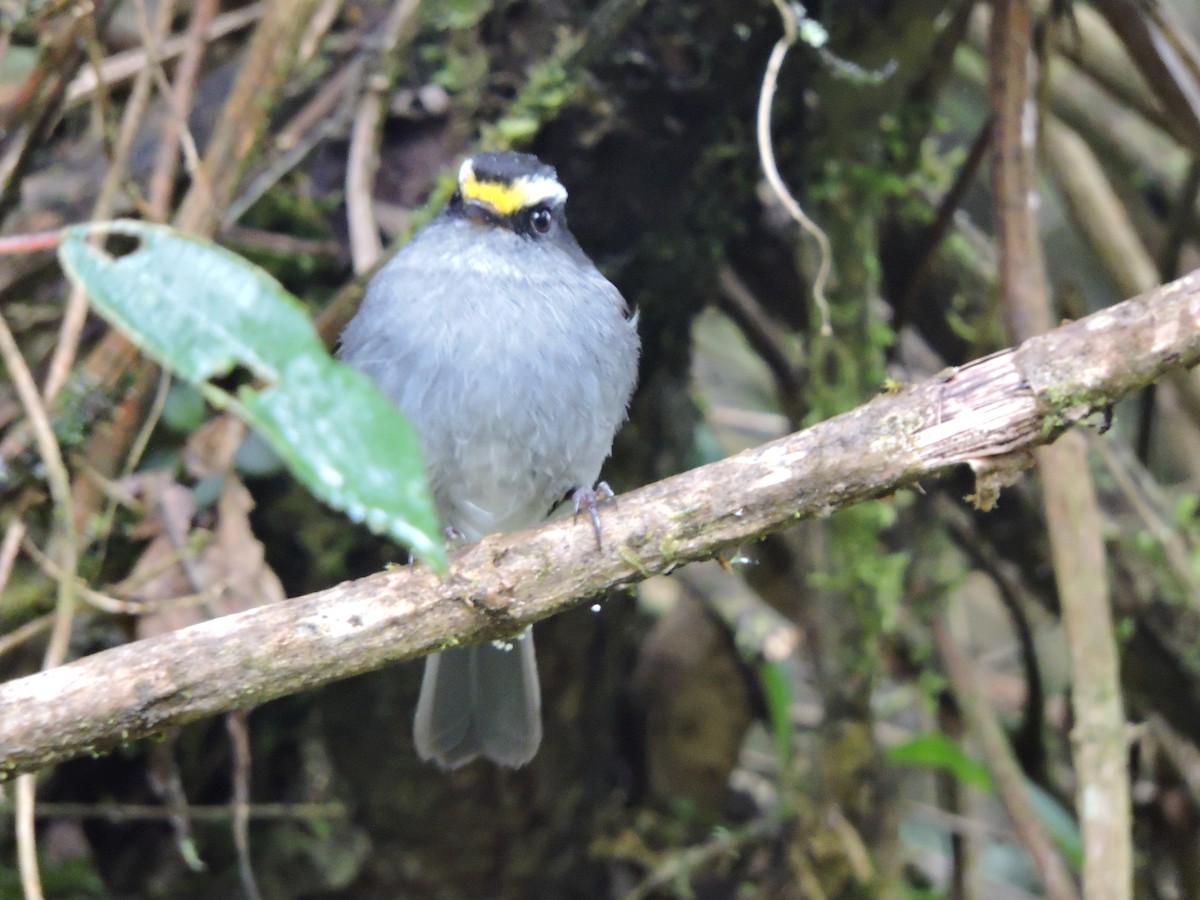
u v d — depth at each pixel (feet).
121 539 23.45
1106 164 30.78
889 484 15.64
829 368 27.68
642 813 30.58
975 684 28.50
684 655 31.63
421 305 22.03
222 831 26.81
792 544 30.32
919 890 30.35
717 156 25.38
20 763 14.55
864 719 27.76
